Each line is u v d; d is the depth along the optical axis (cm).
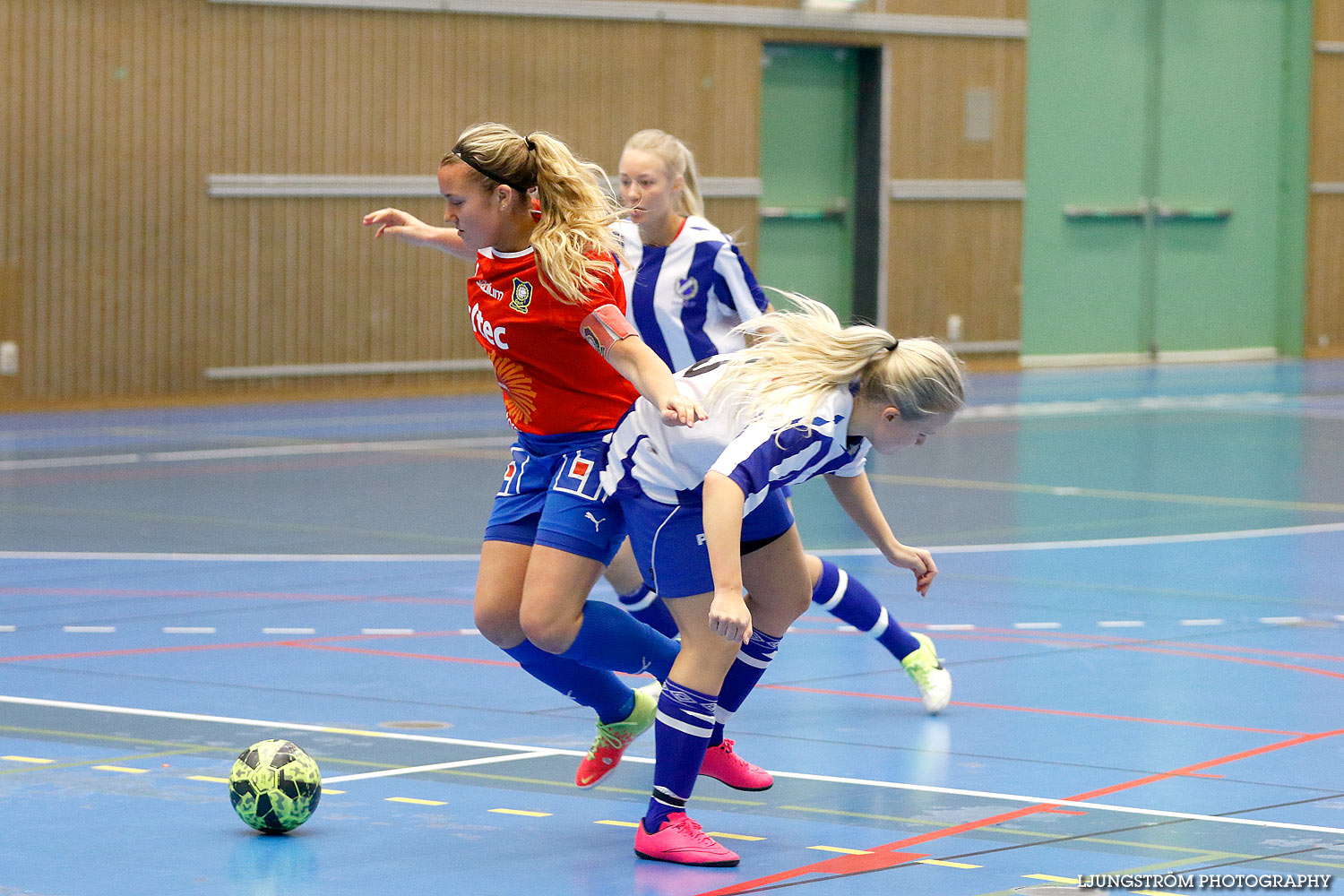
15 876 551
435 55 2823
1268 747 750
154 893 534
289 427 2338
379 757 725
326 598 1137
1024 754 737
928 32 3341
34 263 2509
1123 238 3684
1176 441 2244
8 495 1650
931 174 3384
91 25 2528
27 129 2489
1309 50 3859
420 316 2864
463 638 1002
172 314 2634
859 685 886
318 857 578
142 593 1149
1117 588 1191
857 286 3356
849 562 1295
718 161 3130
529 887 549
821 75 3291
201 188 2639
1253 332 3912
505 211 627
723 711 656
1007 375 3378
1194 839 605
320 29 2722
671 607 602
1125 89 3647
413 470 1875
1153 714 816
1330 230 3941
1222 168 3809
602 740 662
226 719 791
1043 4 3509
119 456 1989
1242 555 1346
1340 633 1034
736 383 595
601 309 610
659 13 3030
